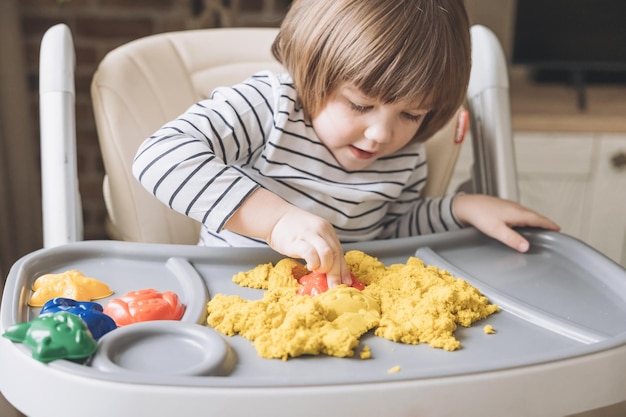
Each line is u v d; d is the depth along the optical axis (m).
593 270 0.77
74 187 0.85
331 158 0.90
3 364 0.56
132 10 1.75
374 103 0.80
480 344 0.61
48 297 0.67
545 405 0.55
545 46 1.84
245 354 0.58
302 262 0.75
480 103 1.02
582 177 1.73
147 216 0.95
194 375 0.53
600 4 1.79
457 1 0.85
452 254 0.82
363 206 0.93
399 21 0.79
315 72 0.82
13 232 1.68
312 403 0.51
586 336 0.62
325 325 0.60
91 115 1.79
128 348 0.57
